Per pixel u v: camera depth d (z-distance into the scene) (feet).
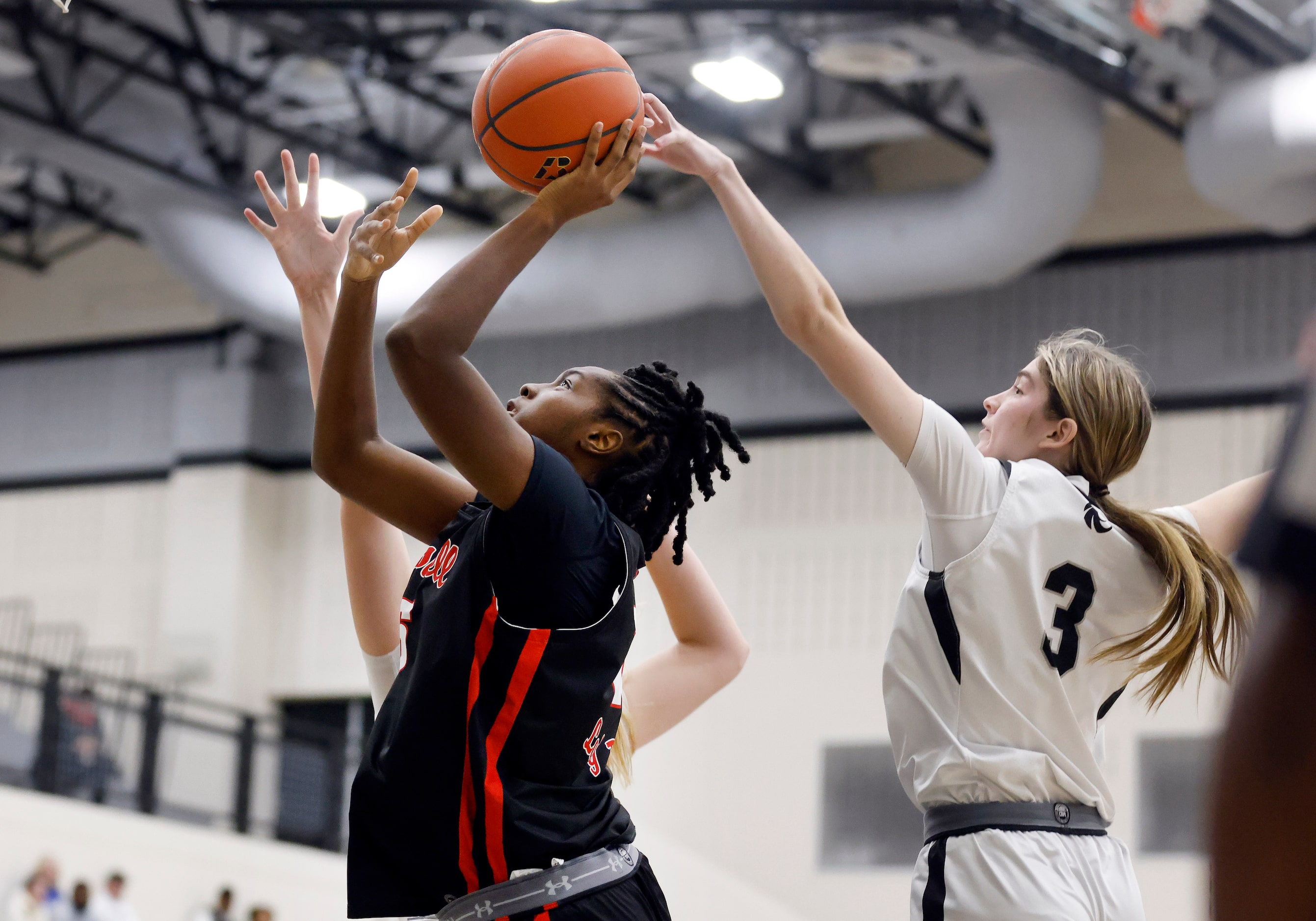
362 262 8.47
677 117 52.49
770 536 59.77
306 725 58.65
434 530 9.17
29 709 67.31
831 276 52.85
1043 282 57.72
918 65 45.91
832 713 57.52
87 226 73.77
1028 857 9.55
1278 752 2.83
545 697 8.21
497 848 8.09
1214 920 3.00
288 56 52.85
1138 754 52.44
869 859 55.88
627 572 8.43
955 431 9.88
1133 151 57.41
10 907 42.63
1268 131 43.50
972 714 9.88
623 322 55.21
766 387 61.11
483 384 8.20
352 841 8.41
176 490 67.97
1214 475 54.03
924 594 10.05
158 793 53.26
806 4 42.75
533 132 9.23
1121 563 10.03
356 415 8.89
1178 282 55.98
